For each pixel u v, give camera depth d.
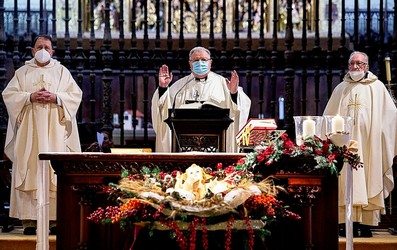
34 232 8.09
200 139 6.06
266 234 5.16
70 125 8.19
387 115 8.20
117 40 11.09
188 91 7.59
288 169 5.48
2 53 9.66
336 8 12.44
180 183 5.23
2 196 8.80
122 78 10.09
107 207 5.25
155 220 5.04
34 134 8.01
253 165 5.38
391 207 9.02
